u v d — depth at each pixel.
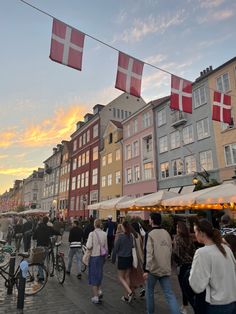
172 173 26.44
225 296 2.59
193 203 8.51
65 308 5.67
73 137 52.91
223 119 11.99
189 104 9.13
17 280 6.77
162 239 4.78
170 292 4.57
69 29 6.34
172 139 26.98
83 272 9.55
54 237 10.87
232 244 3.44
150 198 11.76
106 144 39.72
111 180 37.28
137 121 33.16
